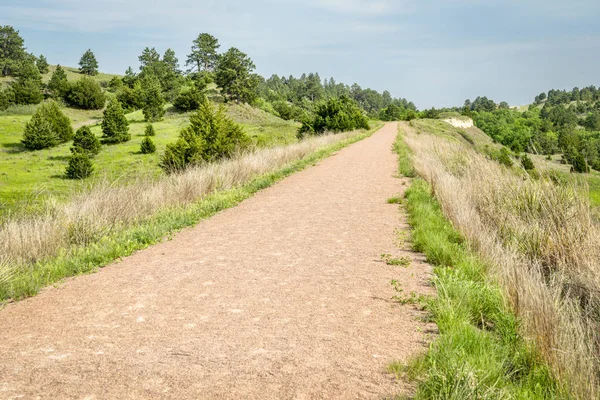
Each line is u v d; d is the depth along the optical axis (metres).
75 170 38.84
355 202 11.54
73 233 8.16
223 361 3.60
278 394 3.07
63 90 113.75
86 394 3.10
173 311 4.81
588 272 5.27
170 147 22.11
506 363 3.41
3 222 8.24
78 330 4.34
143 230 8.42
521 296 4.31
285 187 14.33
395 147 27.27
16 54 154.00
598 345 3.82
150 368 3.49
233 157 19.39
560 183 7.48
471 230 7.26
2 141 64.56
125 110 98.75
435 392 2.96
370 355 3.66
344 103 51.56
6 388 3.21
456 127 129.00
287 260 6.75
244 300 5.10
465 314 4.29
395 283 5.52
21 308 5.07
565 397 2.97
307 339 4.01
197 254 7.24
